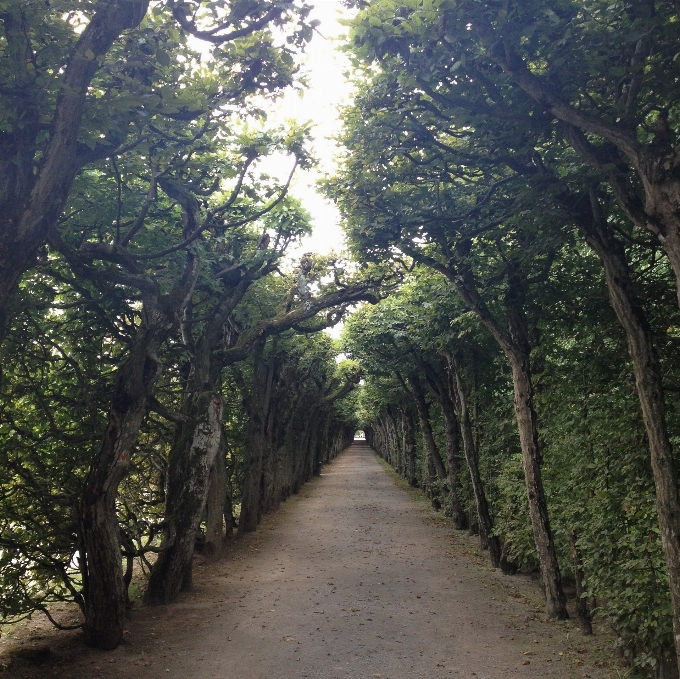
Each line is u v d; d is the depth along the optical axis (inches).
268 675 263.0
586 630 308.8
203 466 410.0
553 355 391.5
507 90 244.4
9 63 209.8
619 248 235.5
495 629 325.4
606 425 277.3
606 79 233.6
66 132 206.5
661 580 228.7
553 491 376.2
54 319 390.3
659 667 227.5
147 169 348.8
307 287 523.2
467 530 692.7
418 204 343.9
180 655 289.7
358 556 548.1
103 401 366.6
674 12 206.5
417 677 259.0
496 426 550.3
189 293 340.8
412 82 246.7
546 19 212.8
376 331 709.3
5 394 323.6
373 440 3467.0
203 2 238.4
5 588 303.9
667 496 203.8
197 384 430.9
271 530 716.0
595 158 222.1
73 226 341.4
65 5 210.2
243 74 292.8
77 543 323.3
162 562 396.8
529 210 280.5
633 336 221.5
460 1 215.9
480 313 373.7
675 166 184.9
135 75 259.0
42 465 331.3
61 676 262.8
